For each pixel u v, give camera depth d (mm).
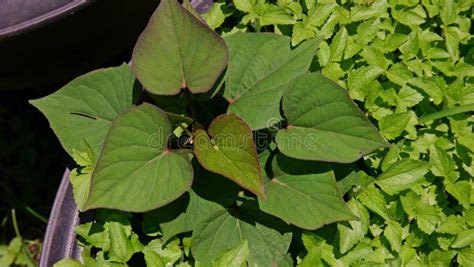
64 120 1014
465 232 1010
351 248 997
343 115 961
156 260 965
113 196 938
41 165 1339
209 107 1021
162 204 943
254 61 1009
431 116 1047
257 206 997
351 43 1052
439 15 1122
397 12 1094
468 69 1077
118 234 979
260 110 992
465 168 1055
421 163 990
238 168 942
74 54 1167
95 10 1092
